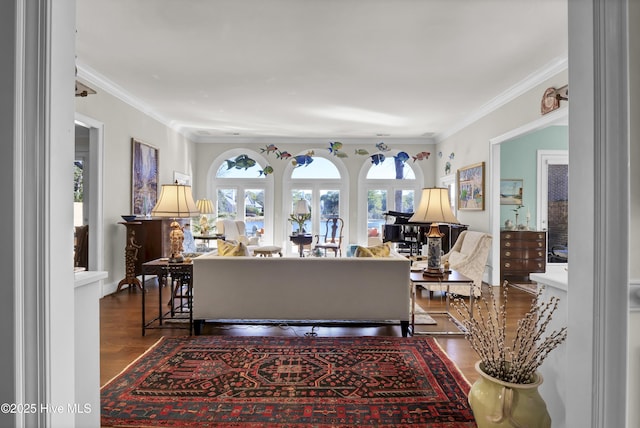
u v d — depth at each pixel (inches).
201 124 257.0
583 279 41.4
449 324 139.4
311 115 229.0
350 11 108.4
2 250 34.9
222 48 133.7
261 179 308.0
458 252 200.1
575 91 42.3
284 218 307.7
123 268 192.7
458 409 78.9
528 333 61.6
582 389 41.6
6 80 34.8
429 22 114.6
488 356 64.8
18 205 35.2
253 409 78.4
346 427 72.4
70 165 39.9
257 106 209.6
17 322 35.2
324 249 302.7
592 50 39.7
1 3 35.0
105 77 165.2
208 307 125.0
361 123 250.2
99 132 168.6
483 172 212.5
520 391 58.7
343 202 309.6
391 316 125.7
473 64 147.3
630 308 43.3
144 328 125.2
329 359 104.7
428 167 304.0
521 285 210.8
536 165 234.8
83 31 121.1
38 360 35.9
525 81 164.9
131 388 87.0
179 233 133.2
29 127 35.6
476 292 173.3
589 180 40.4
